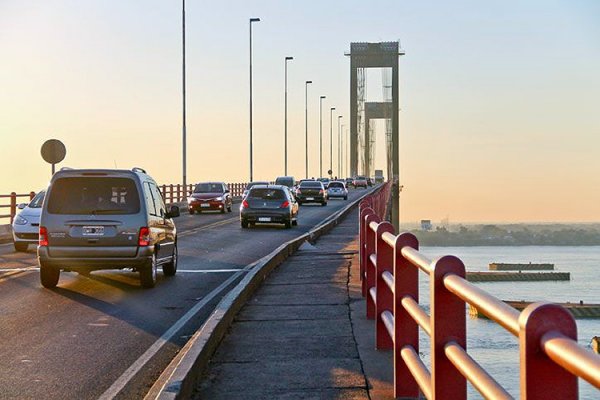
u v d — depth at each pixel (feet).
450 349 16.24
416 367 20.94
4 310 47.83
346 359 30.58
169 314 46.37
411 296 24.02
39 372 31.58
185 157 215.31
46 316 45.62
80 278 64.69
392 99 539.29
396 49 545.03
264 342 34.42
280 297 48.73
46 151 113.70
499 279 292.81
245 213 140.15
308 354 31.73
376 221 39.40
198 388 26.81
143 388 29.04
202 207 193.06
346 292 50.37
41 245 56.95
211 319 35.45
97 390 28.73
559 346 9.42
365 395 25.30
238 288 45.70
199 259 82.53
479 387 12.87
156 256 59.88
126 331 40.78
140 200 57.47
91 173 57.31
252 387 26.78
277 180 258.37
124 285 60.29
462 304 17.24
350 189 448.24
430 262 17.94
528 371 10.12
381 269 31.50
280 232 130.21
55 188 57.36
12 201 114.73
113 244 56.75
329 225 128.26
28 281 62.08
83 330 41.06
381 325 31.68
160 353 35.27
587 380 8.60
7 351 35.78
